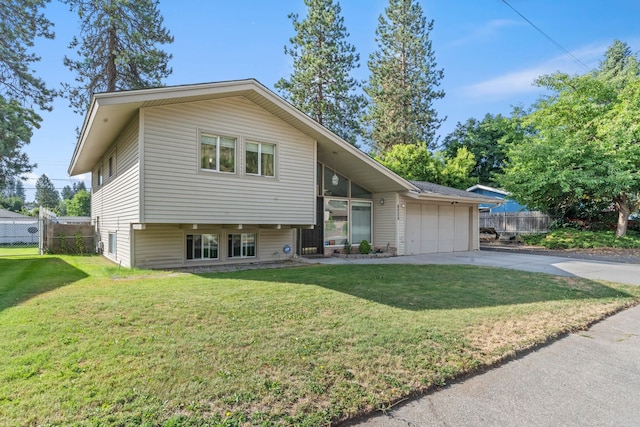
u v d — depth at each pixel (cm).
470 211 1628
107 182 1167
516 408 268
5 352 322
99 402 245
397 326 423
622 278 823
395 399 270
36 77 1716
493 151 2995
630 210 1603
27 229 2241
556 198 1705
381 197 1353
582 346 400
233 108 897
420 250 1405
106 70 1834
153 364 305
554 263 1090
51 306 480
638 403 279
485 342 387
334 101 2383
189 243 949
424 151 2492
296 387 276
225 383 277
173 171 804
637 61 2703
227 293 573
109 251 1132
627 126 1488
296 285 653
